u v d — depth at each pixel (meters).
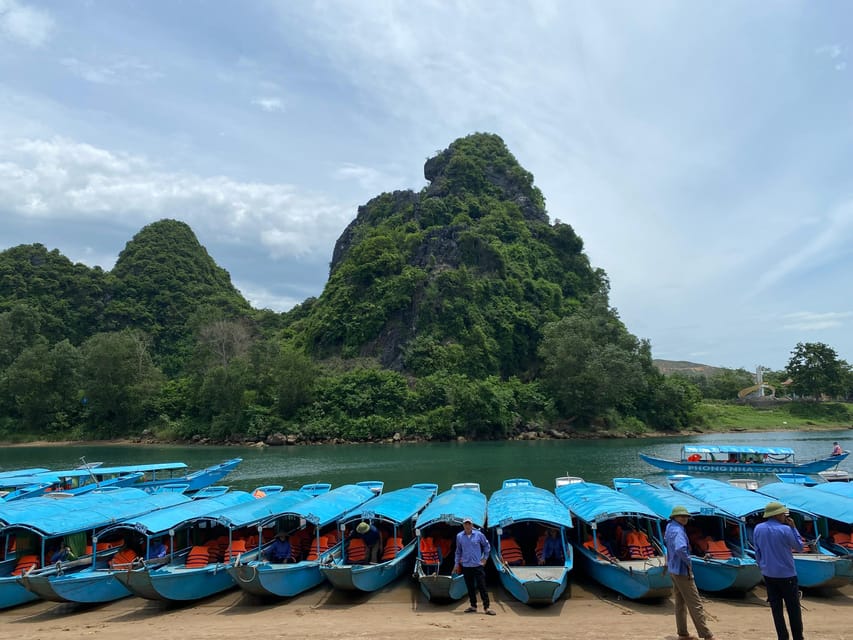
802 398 105.50
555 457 52.47
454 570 14.90
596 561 15.80
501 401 75.06
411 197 134.88
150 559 16.47
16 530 16.89
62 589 14.90
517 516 16.12
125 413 79.31
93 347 79.44
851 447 59.53
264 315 136.25
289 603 15.64
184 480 34.44
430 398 76.81
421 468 45.69
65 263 123.50
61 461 54.56
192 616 14.74
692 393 91.19
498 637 11.85
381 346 95.44
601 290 120.06
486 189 130.25
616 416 81.38
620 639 11.36
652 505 18.92
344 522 16.94
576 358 80.31
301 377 75.31
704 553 16.34
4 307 106.81
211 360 86.62
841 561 14.45
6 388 78.06
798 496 18.77
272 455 57.69
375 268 103.19
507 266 105.12
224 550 17.56
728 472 42.03
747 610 14.02
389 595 16.06
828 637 11.32
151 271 134.75
